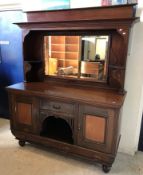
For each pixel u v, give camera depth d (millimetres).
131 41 1961
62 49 2297
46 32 2318
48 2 2266
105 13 1812
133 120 2170
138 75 2035
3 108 3170
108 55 2080
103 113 1763
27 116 2201
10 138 2562
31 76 2508
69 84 2350
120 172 1943
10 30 2727
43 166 2018
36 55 2461
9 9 2602
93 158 1947
